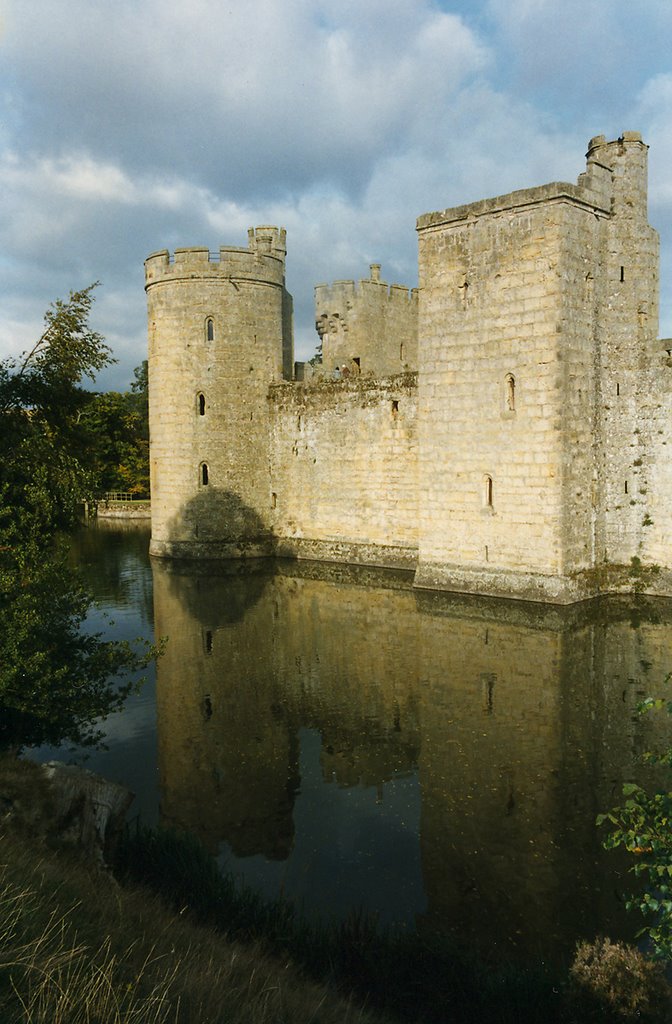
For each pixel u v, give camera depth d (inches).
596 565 1128.2
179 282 1542.8
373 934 381.4
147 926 332.8
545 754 620.4
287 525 1609.3
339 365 1809.8
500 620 995.9
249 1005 261.4
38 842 397.4
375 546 1457.9
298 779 602.9
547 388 1062.4
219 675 847.1
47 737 613.9
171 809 557.0
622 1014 306.8
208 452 1562.5
